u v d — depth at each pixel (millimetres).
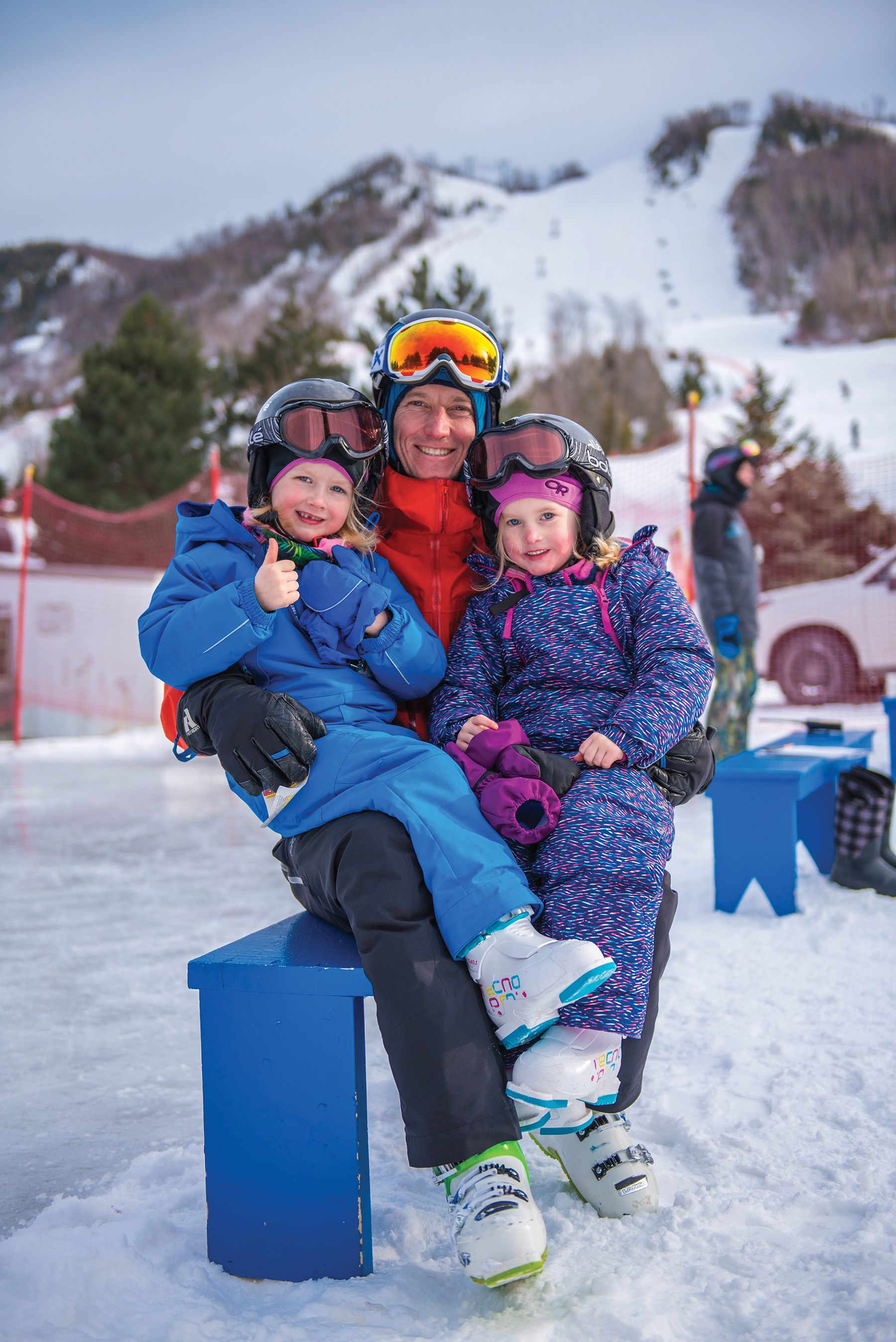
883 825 3602
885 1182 1638
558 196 159500
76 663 11547
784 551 14477
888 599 9266
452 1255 1537
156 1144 1965
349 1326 1339
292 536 1888
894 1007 2441
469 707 1811
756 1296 1363
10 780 7895
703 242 130750
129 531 18578
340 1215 1471
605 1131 1657
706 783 1843
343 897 1495
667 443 32406
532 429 1889
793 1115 1887
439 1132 1379
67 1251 1498
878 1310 1302
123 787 7414
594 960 1370
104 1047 2469
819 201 125625
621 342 73250
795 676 9562
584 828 1580
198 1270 1505
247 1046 1502
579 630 1874
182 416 22234
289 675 1769
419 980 1406
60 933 3510
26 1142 1981
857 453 39906
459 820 1545
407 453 2072
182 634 1646
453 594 2016
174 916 3715
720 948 2998
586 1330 1312
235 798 6727
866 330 73250
